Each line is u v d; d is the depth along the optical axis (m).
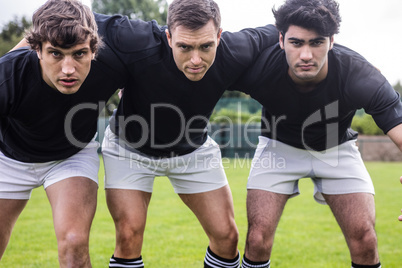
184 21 4.00
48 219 9.91
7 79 4.02
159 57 4.49
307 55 4.22
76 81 3.85
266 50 4.78
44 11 3.73
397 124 4.30
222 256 5.27
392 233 8.80
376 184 15.72
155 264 6.80
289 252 7.49
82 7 3.89
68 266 4.04
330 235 8.64
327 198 5.27
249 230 4.89
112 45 4.47
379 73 4.54
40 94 4.11
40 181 4.73
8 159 4.67
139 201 5.02
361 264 4.75
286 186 5.24
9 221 4.77
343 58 4.57
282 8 4.30
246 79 4.78
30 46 3.90
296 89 4.67
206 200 5.25
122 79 4.55
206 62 4.18
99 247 7.71
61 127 4.41
